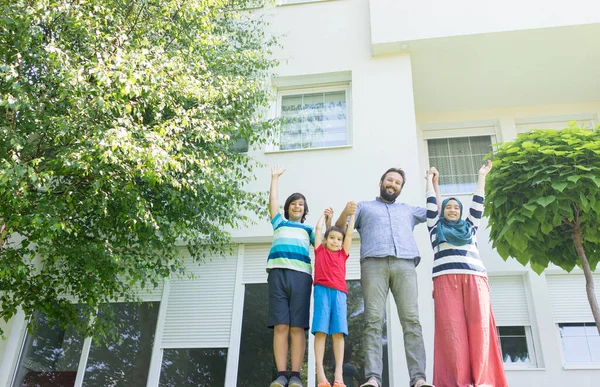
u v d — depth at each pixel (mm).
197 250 6250
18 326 7223
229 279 7160
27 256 7180
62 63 4531
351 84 8383
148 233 5406
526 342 7555
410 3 8453
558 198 5715
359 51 8516
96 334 6234
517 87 9125
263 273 7148
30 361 7098
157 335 6898
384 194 4715
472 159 9516
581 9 7863
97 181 4547
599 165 5746
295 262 4395
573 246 6352
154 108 5117
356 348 6387
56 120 4551
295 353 4105
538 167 5973
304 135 8227
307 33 8828
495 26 8008
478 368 3967
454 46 8250
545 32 7918
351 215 4406
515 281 7965
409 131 7680
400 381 6066
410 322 4160
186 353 6781
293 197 4871
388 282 4336
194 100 5652
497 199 6113
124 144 4246
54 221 4418
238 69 6793
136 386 6684
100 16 5215
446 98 9539
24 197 4438
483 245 8148
